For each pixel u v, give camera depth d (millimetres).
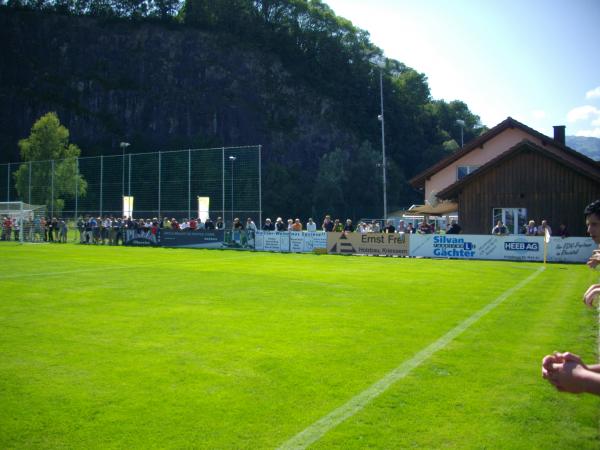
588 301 3412
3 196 52188
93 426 5156
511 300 12578
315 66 122250
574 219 27625
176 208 40906
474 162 35094
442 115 121812
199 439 4879
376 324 9719
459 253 25547
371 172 91875
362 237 27922
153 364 7160
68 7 127438
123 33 122000
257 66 119000
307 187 92312
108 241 38000
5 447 4711
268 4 127312
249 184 39344
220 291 13789
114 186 43188
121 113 116562
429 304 11953
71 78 117625
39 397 5926
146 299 12438
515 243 24375
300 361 7305
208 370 6902
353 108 117000
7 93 113875
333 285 15102
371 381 6480
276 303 11953
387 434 5000
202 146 110688
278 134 112312
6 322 9789
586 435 5020
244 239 31906
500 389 6219
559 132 36594
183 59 120312
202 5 126062
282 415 5430
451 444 4809
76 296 12883
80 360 7348
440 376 6684
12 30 118875
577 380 2492
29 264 21469
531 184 28469
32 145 73125
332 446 4746
